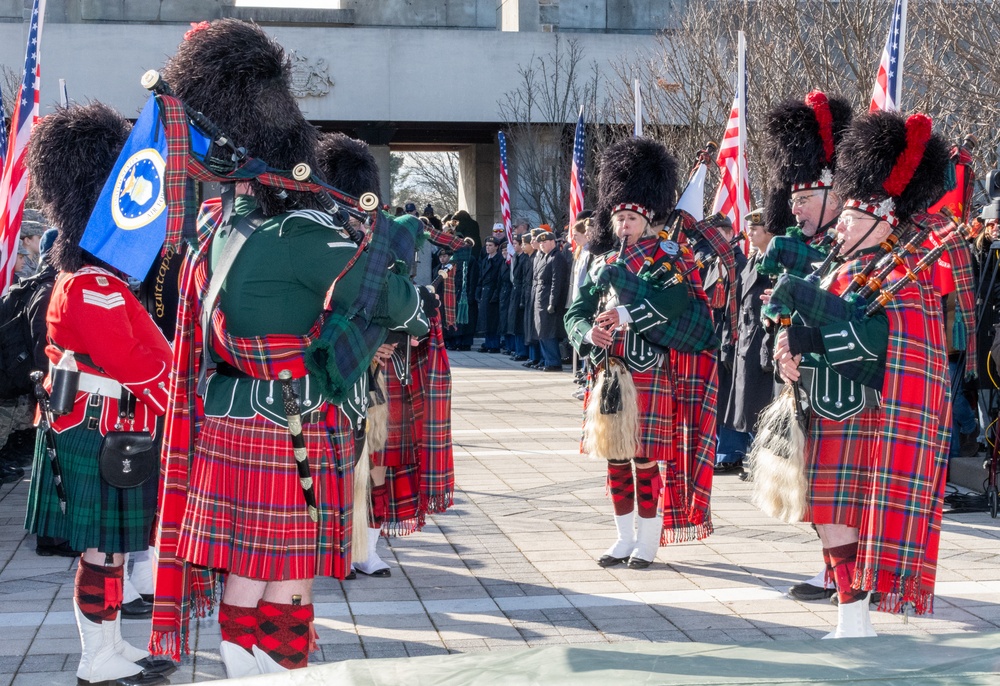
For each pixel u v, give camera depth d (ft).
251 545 9.74
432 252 62.54
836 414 12.78
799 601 15.85
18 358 19.71
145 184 9.84
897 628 14.49
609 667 5.58
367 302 9.78
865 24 42.65
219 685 5.83
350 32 74.23
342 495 10.03
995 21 40.14
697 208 18.44
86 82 71.26
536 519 20.77
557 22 80.79
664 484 17.47
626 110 65.62
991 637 5.86
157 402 11.64
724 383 25.45
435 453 16.60
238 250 9.86
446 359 16.62
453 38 74.90
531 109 74.33
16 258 23.09
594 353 17.48
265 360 9.73
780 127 14.85
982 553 18.28
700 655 5.74
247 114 10.05
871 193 12.76
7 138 24.76
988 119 39.52
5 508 21.93
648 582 16.83
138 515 11.95
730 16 51.11
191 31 10.37
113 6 77.51
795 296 12.41
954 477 23.34
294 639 10.07
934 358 12.45
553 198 74.18
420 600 15.98
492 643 14.12
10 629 14.56
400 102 74.84
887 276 12.66
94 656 12.25
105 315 11.53
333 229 9.85
